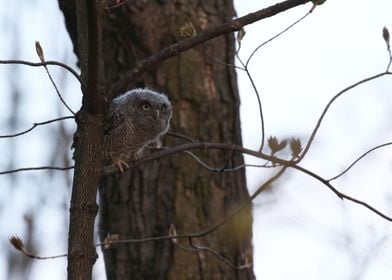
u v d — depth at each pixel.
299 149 8.24
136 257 11.84
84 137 8.08
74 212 8.01
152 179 12.04
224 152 12.26
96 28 7.58
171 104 12.37
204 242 11.85
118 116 12.20
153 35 12.28
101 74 8.06
